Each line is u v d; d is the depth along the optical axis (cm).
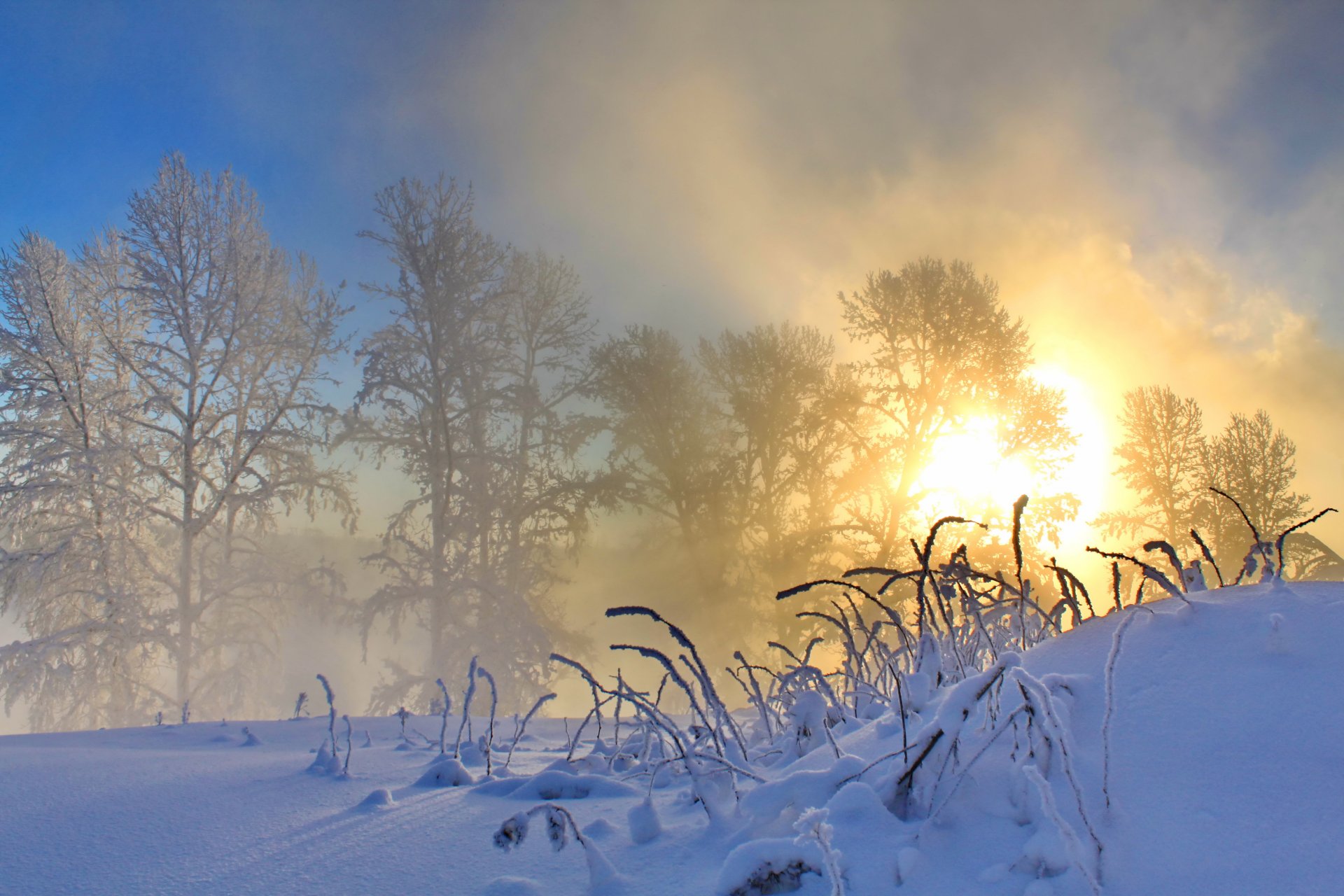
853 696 304
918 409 2075
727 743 264
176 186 1973
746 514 2273
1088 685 162
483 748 335
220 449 1964
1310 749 125
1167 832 116
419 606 2061
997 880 117
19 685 1689
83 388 1930
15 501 1784
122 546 1891
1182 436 2500
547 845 179
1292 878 101
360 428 2047
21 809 232
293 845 190
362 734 531
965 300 2053
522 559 2156
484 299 2189
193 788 267
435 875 163
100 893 157
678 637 211
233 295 2002
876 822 140
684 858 158
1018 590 225
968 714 146
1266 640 158
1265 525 2295
